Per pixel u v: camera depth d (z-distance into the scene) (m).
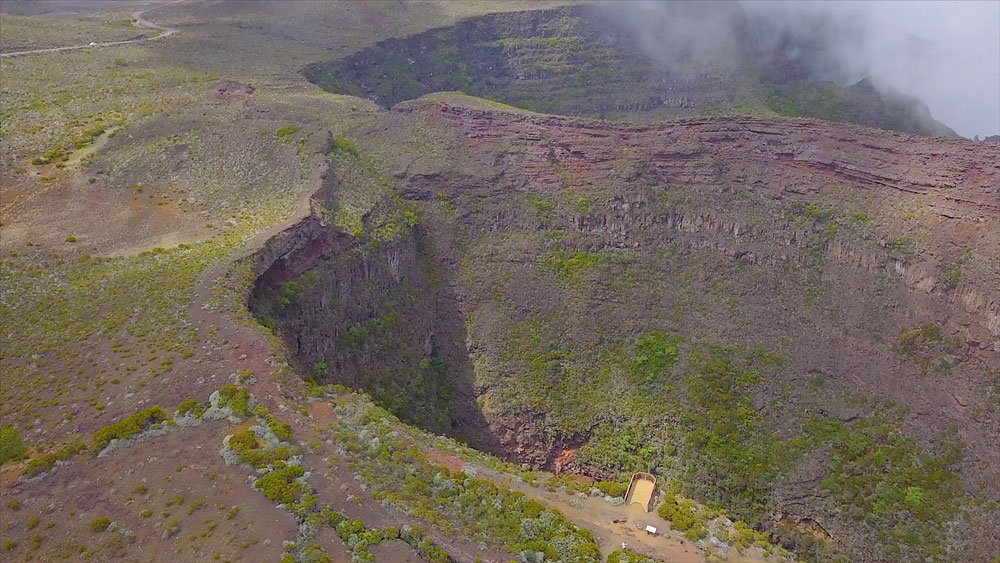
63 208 85.25
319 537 42.97
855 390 83.38
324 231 81.12
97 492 45.44
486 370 93.00
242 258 69.75
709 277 99.31
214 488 45.41
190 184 91.38
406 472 51.97
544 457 86.50
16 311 63.81
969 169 90.94
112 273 69.75
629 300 98.62
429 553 43.53
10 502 44.84
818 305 92.69
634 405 87.25
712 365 88.62
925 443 77.00
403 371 87.19
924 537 69.81
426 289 99.19
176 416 50.97
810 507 74.12
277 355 58.66
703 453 79.94
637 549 53.84
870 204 96.69
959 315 84.44
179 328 60.06
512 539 47.91
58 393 53.81
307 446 50.19
